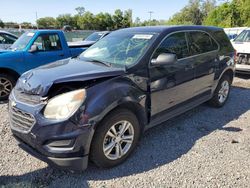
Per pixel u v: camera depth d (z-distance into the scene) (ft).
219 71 17.76
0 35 34.32
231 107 19.34
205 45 16.79
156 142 13.76
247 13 125.39
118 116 11.10
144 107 12.31
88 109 10.12
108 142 11.15
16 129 11.05
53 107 10.12
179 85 14.37
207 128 15.60
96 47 15.35
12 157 12.28
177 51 14.47
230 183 10.53
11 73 21.98
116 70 11.69
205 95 17.04
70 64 13.14
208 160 12.11
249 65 27.73
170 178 10.80
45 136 10.01
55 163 10.18
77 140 10.00
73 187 10.27
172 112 14.42
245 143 13.74
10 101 11.64
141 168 11.48
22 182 10.45
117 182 10.55
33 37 23.47
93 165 11.65
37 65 23.24
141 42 13.64
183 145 13.50
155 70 12.83
